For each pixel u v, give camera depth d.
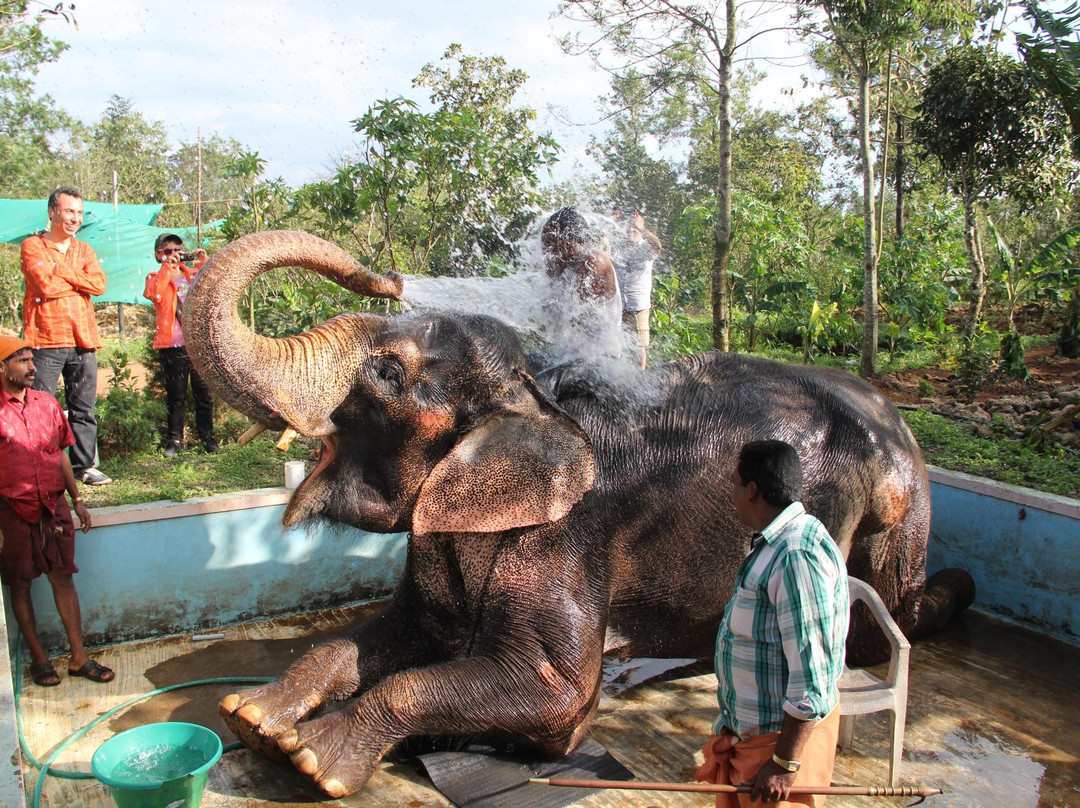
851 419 4.23
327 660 3.82
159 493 5.32
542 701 3.55
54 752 3.78
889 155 20.12
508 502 3.56
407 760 3.81
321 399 3.44
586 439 3.68
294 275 9.20
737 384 4.21
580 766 3.72
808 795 2.66
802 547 2.51
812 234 19.31
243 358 3.25
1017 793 3.66
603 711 4.32
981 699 4.46
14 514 4.20
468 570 3.73
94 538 4.83
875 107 16.95
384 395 3.59
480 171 7.79
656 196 11.64
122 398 6.82
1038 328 16.28
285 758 3.57
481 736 3.62
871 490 4.23
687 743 4.04
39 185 24.16
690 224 13.72
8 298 18.88
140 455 6.73
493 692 3.53
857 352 14.08
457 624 3.95
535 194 8.17
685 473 3.93
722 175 8.64
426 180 7.82
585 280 4.90
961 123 11.86
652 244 6.90
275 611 5.39
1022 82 11.35
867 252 11.63
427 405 3.62
